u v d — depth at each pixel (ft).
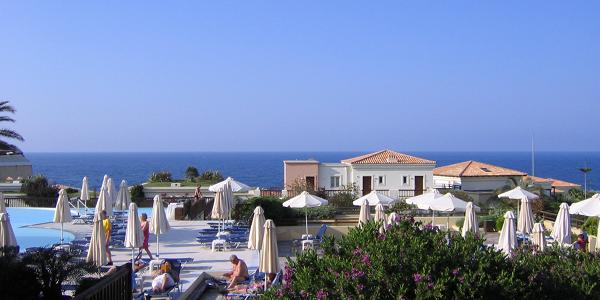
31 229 95.86
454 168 163.84
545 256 35.47
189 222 104.68
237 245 78.59
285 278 30.96
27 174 224.94
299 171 148.15
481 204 134.62
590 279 32.27
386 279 27.76
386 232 32.58
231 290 54.49
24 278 38.55
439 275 28.32
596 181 458.91
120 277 39.19
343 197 127.85
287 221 102.89
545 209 118.21
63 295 42.06
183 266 65.87
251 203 102.89
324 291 27.96
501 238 67.21
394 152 161.58
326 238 34.17
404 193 149.28
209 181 179.93
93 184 354.95
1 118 145.18
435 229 34.88
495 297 28.02
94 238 53.57
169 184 165.27
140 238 59.52
